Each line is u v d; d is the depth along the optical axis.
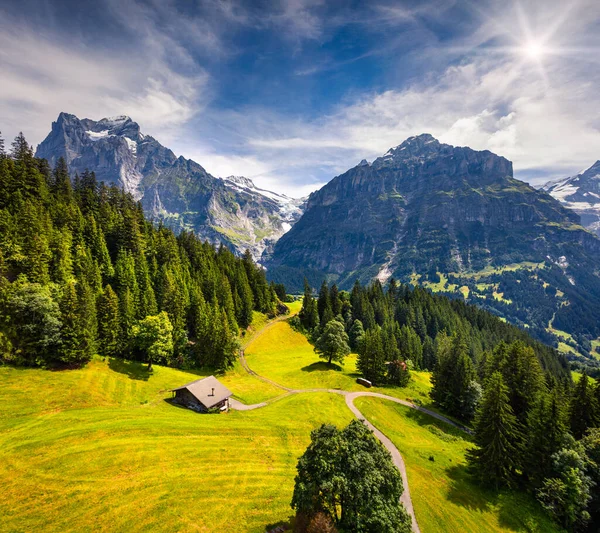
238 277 150.62
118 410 57.47
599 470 50.28
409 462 56.59
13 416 49.88
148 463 42.12
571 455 49.69
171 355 92.12
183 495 37.22
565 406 60.12
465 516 45.34
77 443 44.06
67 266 86.69
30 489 35.16
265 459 48.28
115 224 121.50
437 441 68.31
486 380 83.12
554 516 48.62
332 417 69.19
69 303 70.38
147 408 61.66
